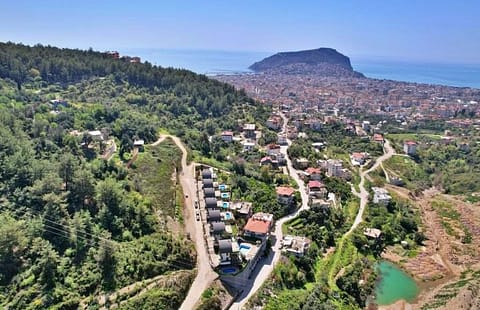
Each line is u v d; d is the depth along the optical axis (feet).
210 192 396.57
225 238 333.62
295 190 469.57
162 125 621.31
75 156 401.49
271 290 300.61
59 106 583.17
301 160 564.30
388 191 547.49
